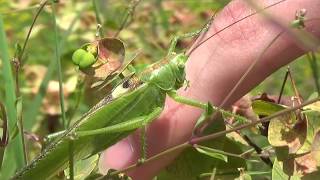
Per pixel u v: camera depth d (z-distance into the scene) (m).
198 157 0.14
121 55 0.15
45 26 0.37
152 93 0.13
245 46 0.14
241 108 0.16
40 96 0.19
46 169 0.12
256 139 0.19
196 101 0.13
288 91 0.30
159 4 0.35
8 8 0.36
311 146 0.13
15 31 0.36
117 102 0.12
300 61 0.33
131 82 0.13
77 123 0.12
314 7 0.13
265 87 0.30
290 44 0.13
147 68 0.13
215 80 0.14
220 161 0.15
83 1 0.34
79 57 0.15
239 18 0.14
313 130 0.13
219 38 0.14
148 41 0.30
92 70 0.15
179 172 0.15
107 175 0.13
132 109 0.12
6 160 0.17
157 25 0.33
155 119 0.13
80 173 0.14
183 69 0.13
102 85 0.15
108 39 0.15
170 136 0.13
